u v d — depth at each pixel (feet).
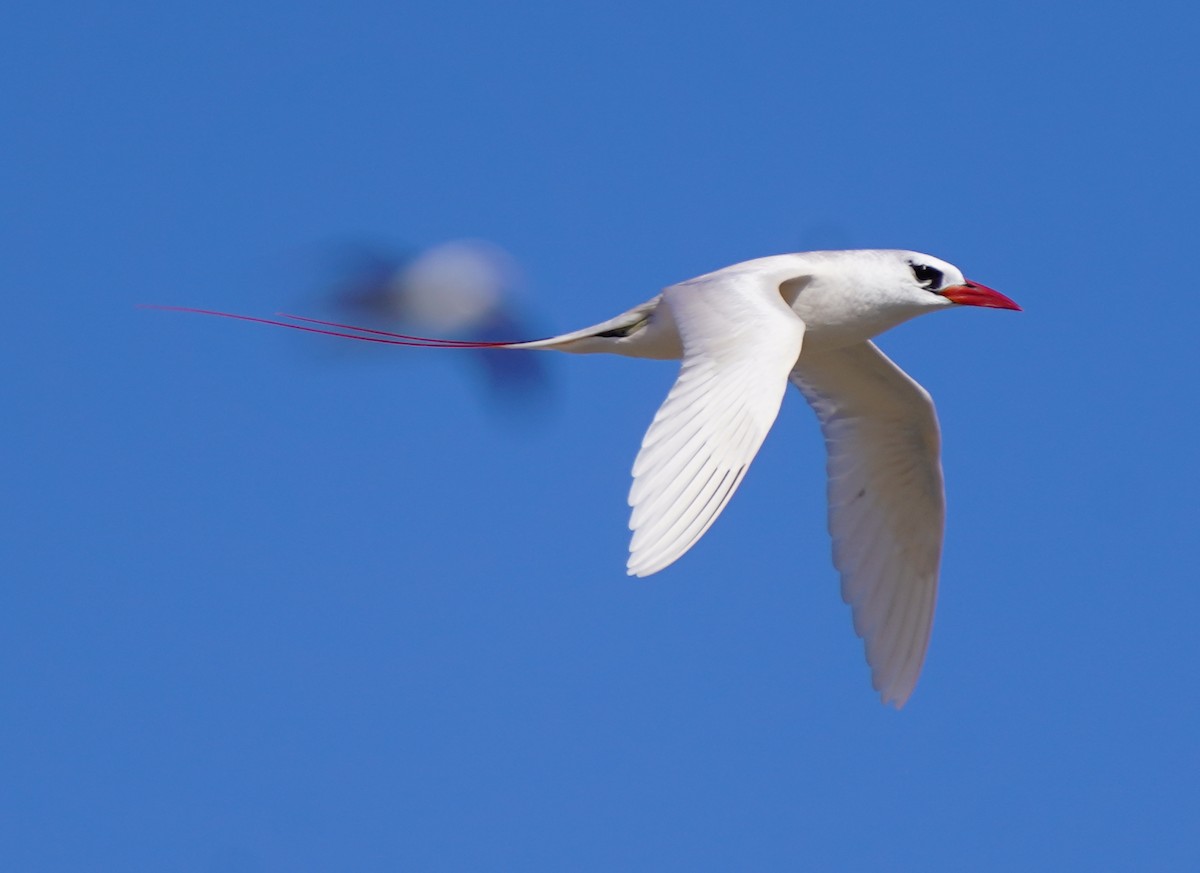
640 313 45.80
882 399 51.26
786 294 47.11
